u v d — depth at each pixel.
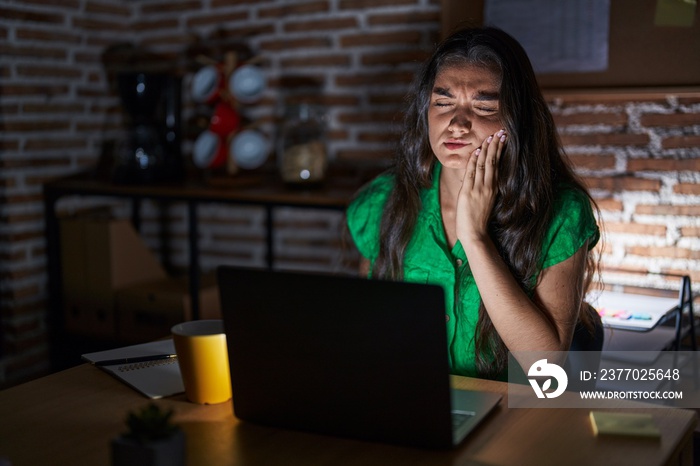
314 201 2.61
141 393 1.25
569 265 1.55
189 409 1.19
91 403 1.21
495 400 1.18
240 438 1.08
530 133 1.56
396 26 2.92
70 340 3.24
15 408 1.20
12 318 3.16
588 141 2.66
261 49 3.22
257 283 1.09
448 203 1.66
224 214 3.43
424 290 0.99
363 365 1.05
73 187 3.10
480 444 1.05
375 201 1.80
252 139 2.99
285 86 3.19
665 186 2.56
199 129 3.39
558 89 2.62
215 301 3.03
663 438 1.06
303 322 1.07
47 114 3.20
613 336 2.26
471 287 1.58
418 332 1.00
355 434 1.07
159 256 3.61
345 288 1.04
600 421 1.09
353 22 3.01
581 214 1.57
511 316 1.45
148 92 3.09
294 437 1.09
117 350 1.46
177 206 3.54
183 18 3.38
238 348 1.12
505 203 1.57
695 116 2.49
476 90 1.55
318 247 3.22
